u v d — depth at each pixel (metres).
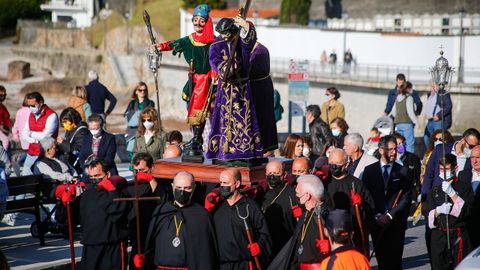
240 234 26.98
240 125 29.42
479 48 147.25
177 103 193.62
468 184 32.03
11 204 35.72
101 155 38.53
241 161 29.47
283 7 198.88
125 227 28.92
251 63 29.28
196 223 26.72
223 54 28.88
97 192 28.59
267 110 30.34
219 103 29.53
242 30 28.92
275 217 28.80
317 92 154.75
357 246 29.81
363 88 145.62
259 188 29.22
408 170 34.31
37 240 37.69
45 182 36.78
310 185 26.44
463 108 137.38
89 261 28.58
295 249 26.77
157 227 27.11
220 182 27.77
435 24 182.88
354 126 147.88
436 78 33.72
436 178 33.34
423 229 45.44
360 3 196.12
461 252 31.95
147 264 28.12
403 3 188.12
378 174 32.62
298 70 63.59
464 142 37.28
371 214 30.05
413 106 59.41
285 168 31.55
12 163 45.84
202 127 31.05
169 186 30.80
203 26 30.91
